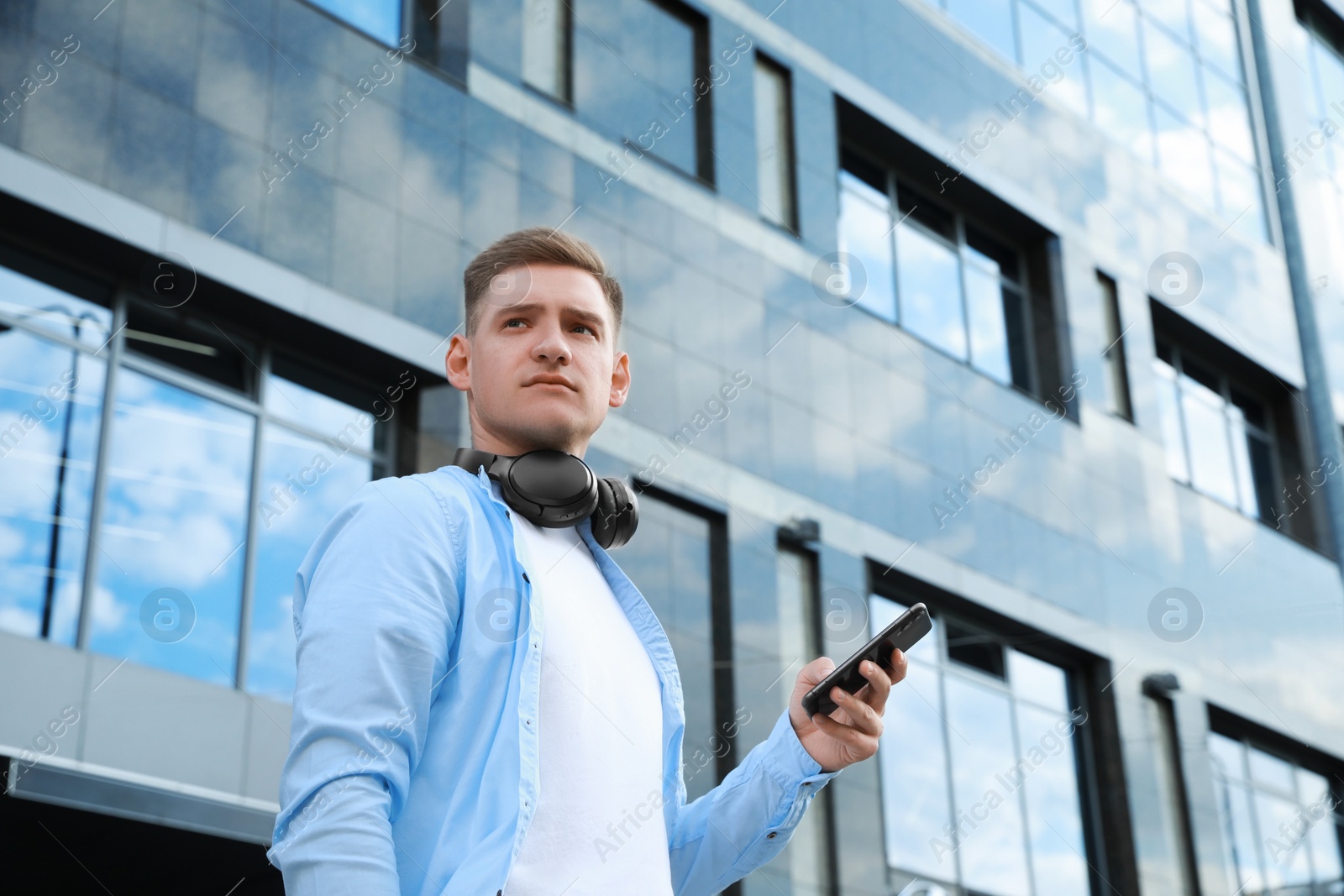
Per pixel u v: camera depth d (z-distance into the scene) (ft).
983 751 22.31
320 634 3.62
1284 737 25.34
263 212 17.15
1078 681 24.12
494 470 4.46
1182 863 23.06
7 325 15.14
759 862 4.76
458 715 3.72
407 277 18.22
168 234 16.30
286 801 3.45
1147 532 26.30
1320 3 34.68
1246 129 32.53
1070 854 22.52
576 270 4.88
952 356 25.71
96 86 16.14
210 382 16.43
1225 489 28.25
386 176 18.52
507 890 3.49
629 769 3.91
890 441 23.56
